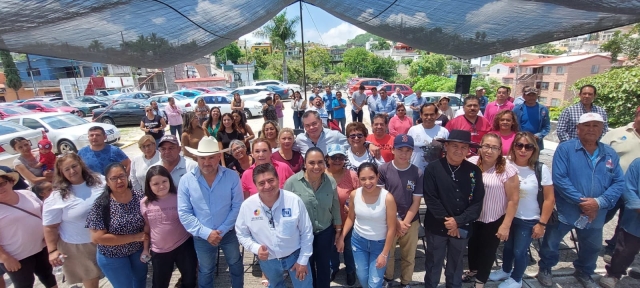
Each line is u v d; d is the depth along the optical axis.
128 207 2.61
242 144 3.78
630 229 2.73
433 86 23.42
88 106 21.33
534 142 2.71
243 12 3.02
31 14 1.83
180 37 2.98
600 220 2.79
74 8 1.91
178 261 2.79
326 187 2.75
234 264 2.85
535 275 3.16
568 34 3.07
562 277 3.12
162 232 2.60
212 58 61.56
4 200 2.55
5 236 2.56
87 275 2.77
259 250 2.43
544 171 2.72
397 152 2.74
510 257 3.04
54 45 2.40
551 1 2.36
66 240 2.66
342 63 59.88
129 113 15.12
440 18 3.23
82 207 2.63
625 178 2.79
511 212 2.64
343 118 10.66
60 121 10.21
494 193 2.69
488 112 5.50
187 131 4.87
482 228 2.79
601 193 2.73
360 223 2.68
